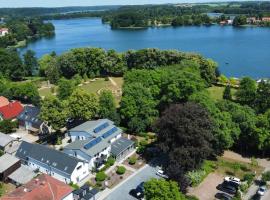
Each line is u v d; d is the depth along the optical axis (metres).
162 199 61.28
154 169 83.25
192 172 77.75
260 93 114.88
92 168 83.56
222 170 82.81
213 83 158.62
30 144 87.69
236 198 70.69
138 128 101.25
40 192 65.31
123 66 179.00
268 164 85.31
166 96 104.31
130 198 72.56
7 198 64.38
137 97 103.69
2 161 81.56
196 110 80.00
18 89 137.00
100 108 105.38
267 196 72.25
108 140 90.94
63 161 79.56
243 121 89.44
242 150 92.06
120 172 81.12
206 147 75.88
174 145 77.75
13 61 177.62
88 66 178.00
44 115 96.44
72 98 102.06
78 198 70.69
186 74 105.81
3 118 114.31
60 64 174.88
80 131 92.62
